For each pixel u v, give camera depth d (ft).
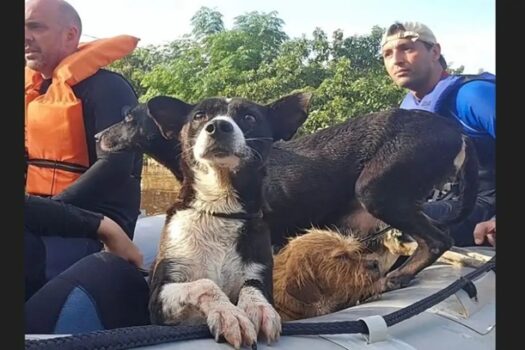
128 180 5.61
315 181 5.82
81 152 5.57
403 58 5.90
